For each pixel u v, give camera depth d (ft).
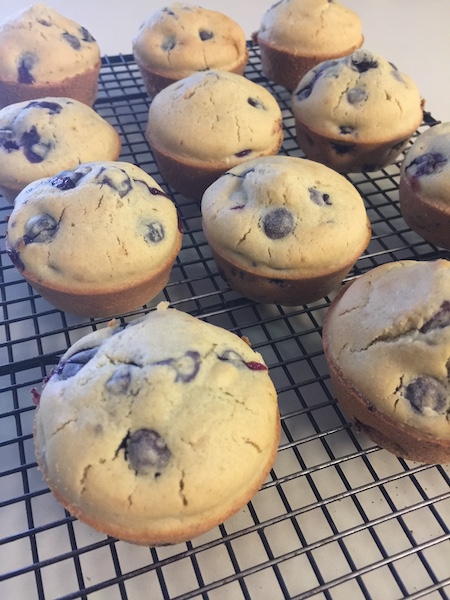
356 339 0.53
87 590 0.42
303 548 0.45
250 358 0.50
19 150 0.70
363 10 1.35
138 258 0.59
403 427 0.48
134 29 1.19
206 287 0.71
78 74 0.86
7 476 0.53
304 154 0.88
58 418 0.44
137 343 0.47
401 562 0.50
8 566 0.48
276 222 0.60
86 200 0.59
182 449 0.42
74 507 0.42
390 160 0.84
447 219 0.68
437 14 1.35
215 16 0.92
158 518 0.42
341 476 0.52
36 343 0.64
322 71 0.82
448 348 0.48
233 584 0.48
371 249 0.76
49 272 0.58
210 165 0.73
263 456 0.46
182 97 0.75
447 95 1.06
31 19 0.84
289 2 0.95
